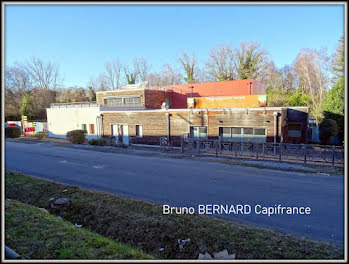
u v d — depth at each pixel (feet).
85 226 18.29
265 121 49.16
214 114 54.49
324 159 37.52
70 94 147.84
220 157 43.42
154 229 16.21
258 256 12.63
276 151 44.93
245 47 128.26
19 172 33.12
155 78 175.01
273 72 134.51
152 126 62.95
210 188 24.82
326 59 98.53
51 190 24.79
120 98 87.15
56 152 51.62
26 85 139.64
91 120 77.05
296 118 59.77
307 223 16.67
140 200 21.13
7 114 125.90
